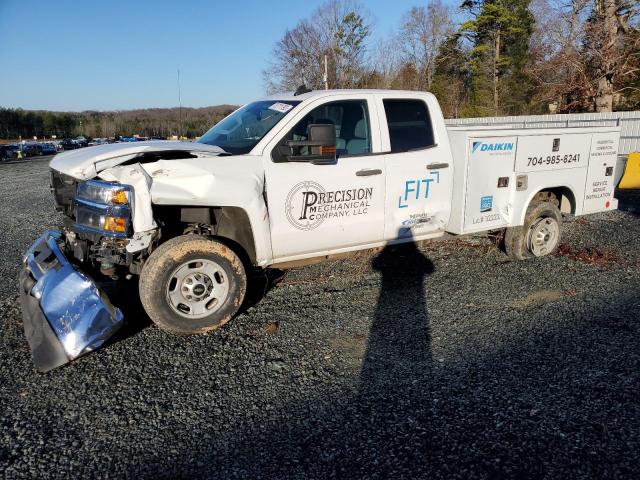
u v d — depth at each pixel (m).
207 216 4.42
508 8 42.91
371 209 5.00
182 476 2.60
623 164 11.72
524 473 2.57
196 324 4.16
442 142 5.42
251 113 5.16
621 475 2.55
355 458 2.70
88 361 3.82
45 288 3.76
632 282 5.48
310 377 3.57
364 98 5.05
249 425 3.02
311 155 4.46
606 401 3.20
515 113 41.91
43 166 29.89
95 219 3.91
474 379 3.49
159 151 4.22
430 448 2.78
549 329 4.30
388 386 3.43
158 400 3.30
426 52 51.19
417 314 4.68
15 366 3.77
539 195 6.33
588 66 26.61
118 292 4.86
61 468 2.67
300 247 4.72
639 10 24.23
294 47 48.09
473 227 5.61
